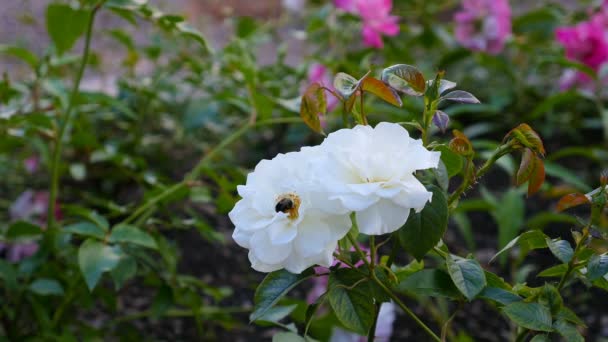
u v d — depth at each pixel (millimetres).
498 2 2361
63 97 1530
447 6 2723
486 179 2326
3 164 1979
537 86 2721
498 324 1738
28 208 1686
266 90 1913
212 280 1908
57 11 1282
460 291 882
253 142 2471
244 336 1719
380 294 904
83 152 2123
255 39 2307
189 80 2062
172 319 1754
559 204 900
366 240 1615
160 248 1323
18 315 1354
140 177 1595
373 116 2283
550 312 893
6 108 1663
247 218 851
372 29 2066
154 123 2430
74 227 1166
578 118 2600
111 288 1852
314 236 833
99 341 1441
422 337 1690
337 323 1267
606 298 1821
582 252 927
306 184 833
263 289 909
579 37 2246
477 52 2465
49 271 1340
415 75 896
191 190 1396
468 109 2346
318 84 938
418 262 952
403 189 827
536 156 877
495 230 2119
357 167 832
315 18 2207
